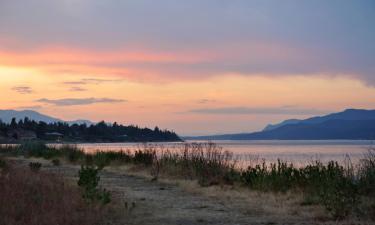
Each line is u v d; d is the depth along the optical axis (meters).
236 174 17.78
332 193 11.32
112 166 25.17
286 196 13.70
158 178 19.12
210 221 10.33
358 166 14.60
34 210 9.83
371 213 10.44
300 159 37.12
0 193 10.88
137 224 9.93
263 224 9.96
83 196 11.25
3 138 123.19
